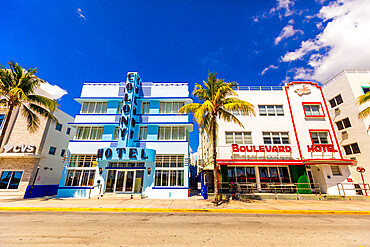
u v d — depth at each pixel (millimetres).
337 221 8188
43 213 9742
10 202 12945
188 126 19344
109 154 16219
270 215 9547
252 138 18453
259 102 19797
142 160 16438
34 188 16484
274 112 19516
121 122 17750
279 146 17375
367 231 6574
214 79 14461
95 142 18125
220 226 7176
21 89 13531
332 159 16453
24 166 18031
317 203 13312
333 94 23766
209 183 22328
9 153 17359
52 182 20688
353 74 22156
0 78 13859
